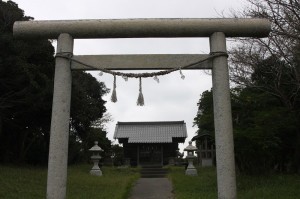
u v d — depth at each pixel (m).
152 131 31.58
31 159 21.00
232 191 6.27
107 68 6.90
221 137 6.47
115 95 6.81
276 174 14.04
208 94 15.91
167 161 30.30
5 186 11.00
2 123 17.84
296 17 10.41
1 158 19.39
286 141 15.09
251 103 13.80
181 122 33.00
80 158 26.86
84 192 11.61
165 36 7.03
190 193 11.84
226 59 6.87
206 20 6.95
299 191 9.99
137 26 6.90
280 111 13.16
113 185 14.02
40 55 17.61
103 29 6.93
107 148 31.55
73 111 21.39
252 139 12.40
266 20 6.98
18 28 6.94
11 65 15.15
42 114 18.25
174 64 6.90
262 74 13.98
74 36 7.04
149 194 13.11
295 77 12.68
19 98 16.69
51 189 6.28
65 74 6.79
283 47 12.77
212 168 22.58
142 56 6.94
